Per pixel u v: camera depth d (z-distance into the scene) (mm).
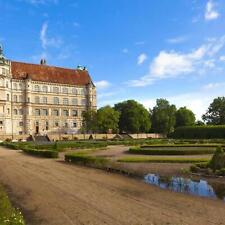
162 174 28906
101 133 140250
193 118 171250
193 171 29453
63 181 26656
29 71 144625
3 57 133500
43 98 145125
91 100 156875
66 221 15727
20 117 138000
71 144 67312
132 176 28469
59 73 153625
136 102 151250
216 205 18156
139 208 17656
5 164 40719
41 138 123062
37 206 18828
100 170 33000
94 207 18078
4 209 13492
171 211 16984
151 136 147500
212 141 71812
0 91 130125
